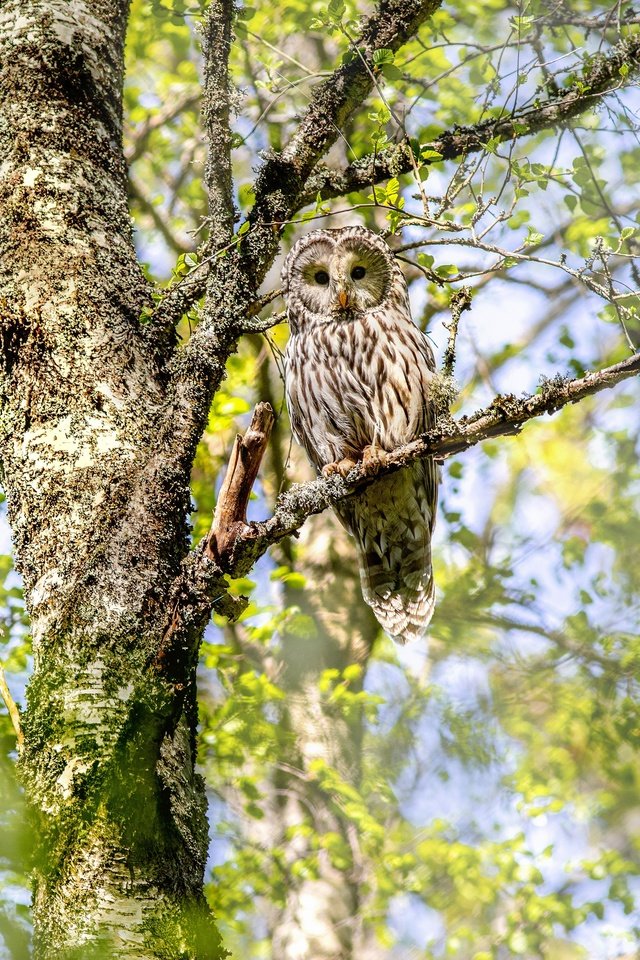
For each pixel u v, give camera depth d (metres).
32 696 6.30
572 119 10.29
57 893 5.72
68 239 7.69
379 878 15.42
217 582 6.51
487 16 15.02
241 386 17.50
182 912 5.81
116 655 6.25
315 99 8.98
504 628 19.30
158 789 6.05
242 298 7.88
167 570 6.62
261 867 14.95
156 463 6.91
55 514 6.71
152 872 5.84
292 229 14.04
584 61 9.88
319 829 16.80
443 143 9.76
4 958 5.20
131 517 6.68
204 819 6.52
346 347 11.34
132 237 8.14
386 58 8.69
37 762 6.07
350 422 11.56
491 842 16.06
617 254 8.52
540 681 18.83
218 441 18.20
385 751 18.17
